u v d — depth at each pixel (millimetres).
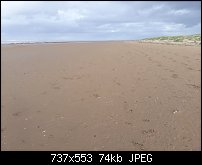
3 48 19141
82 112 7805
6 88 9859
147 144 6160
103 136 6574
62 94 9109
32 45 22438
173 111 7473
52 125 7242
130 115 7418
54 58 14547
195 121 6898
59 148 6309
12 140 6730
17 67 12633
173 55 15008
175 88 9078
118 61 13289
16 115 7887
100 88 9398
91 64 12719
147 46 22031
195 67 11578
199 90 8805
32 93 9336
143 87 9281
